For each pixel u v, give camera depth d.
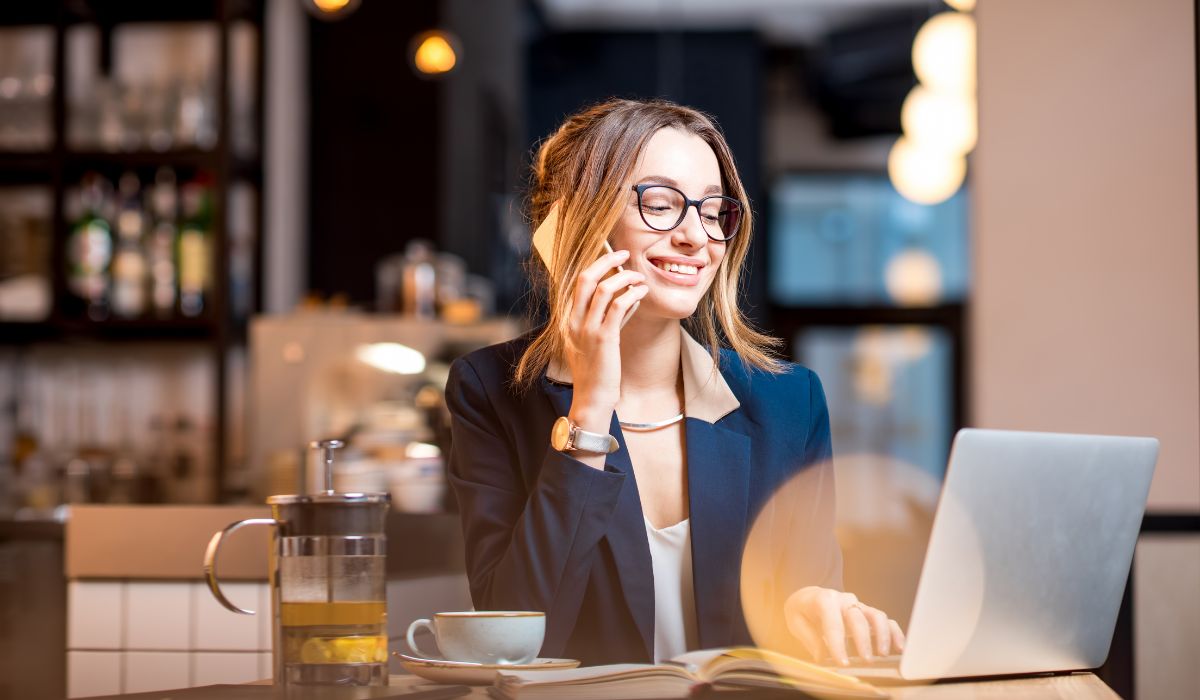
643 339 1.68
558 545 1.47
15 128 4.41
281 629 1.27
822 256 8.32
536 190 1.81
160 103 4.43
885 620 1.43
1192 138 2.83
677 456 1.68
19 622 3.83
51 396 4.52
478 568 1.59
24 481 4.24
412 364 4.11
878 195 8.31
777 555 1.71
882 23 7.02
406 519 2.42
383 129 5.19
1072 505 1.35
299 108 5.14
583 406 1.52
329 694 1.20
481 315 4.68
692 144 1.65
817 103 7.76
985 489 1.27
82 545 2.32
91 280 4.33
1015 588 1.32
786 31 7.70
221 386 4.32
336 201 5.18
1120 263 2.85
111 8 4.55
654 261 1.62
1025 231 2.88
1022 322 2.88
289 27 5.04
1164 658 2.60
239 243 4.55
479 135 5.59
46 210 4.55
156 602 2.31
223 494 4.28
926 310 8.08
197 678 2.29
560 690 1.19
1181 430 2.81
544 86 7.49
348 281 5.16
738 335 1.76
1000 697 1.27
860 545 6.30
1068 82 2.88
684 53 7.50
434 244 5.14
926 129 5.38
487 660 1.32
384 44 5.21
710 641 1.59
